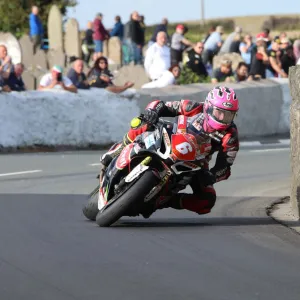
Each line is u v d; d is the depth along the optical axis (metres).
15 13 88.38
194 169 24.94
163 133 24.80
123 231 24.53
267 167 42.78
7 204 29.91
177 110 25.23
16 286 17.95
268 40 75.69
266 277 19.19
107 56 81.81
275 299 17.23
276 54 68.06
